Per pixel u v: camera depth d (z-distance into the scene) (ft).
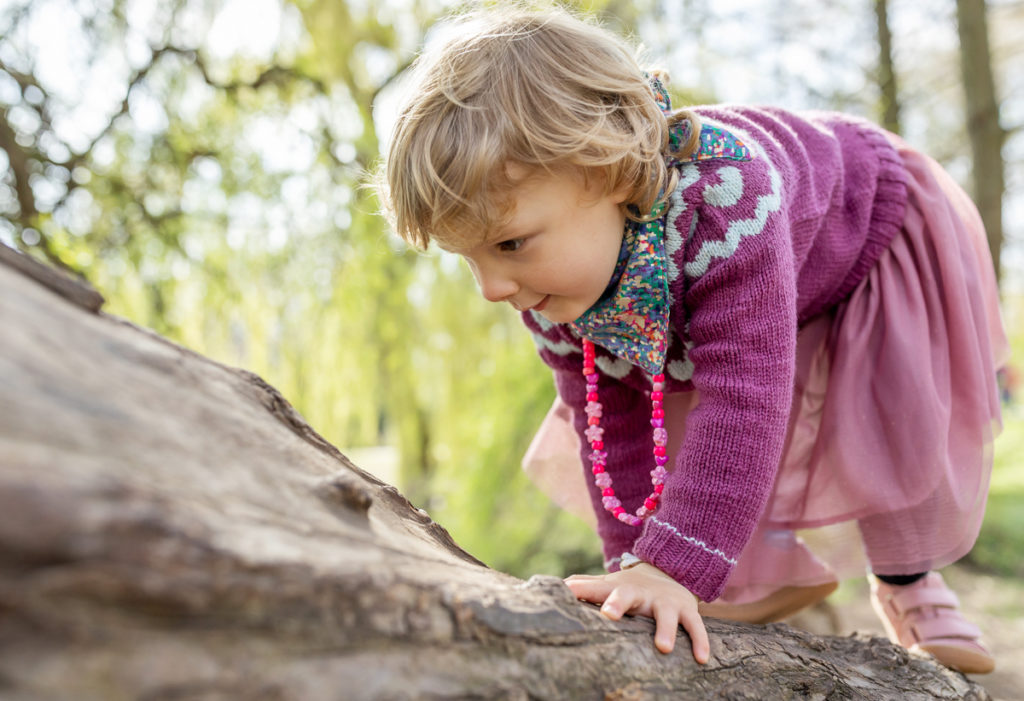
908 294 4.19
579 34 3.64
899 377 4.03
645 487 4.33
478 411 14.89
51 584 1.41
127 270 12.64
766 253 3.48
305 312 14.97
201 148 14.21
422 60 3.81
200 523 1.65
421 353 15.92
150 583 1.52
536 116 3.34
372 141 15.14
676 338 3.99
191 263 13.52
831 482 4.11
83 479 1.48
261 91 15.29
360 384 15.85
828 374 4.27
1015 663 9.43
